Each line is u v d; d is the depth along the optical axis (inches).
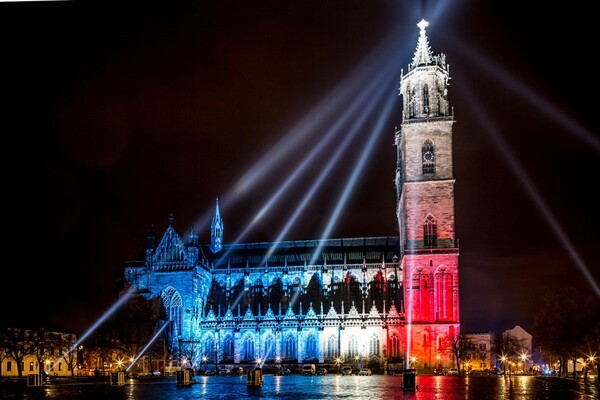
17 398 3021.7
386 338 7691.9
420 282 7406.5
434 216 7485.2
